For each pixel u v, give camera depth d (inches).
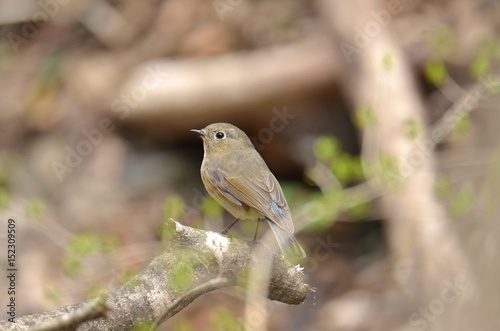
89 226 572.4
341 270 521.0
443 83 551.8
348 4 586.9
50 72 701.9
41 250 537.0
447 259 429.7
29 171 623.5
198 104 602.2
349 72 566.3
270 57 609.9
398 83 531.8
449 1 609.9
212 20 699.4
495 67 471.8
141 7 735.7
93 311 190.2
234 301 487.8
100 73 683.4
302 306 488.1
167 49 684.7
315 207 426.6
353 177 497.7
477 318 314.7
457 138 496.4
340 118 594.9
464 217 414.0
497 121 422.0
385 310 462.6
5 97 692.1
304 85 588.4
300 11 684.1
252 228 457.1
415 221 477.1
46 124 662.5
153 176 608.7
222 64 617.0
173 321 471.8
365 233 550.6
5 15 735.7
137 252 462.6
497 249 314.8
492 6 588.4
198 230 235.6
